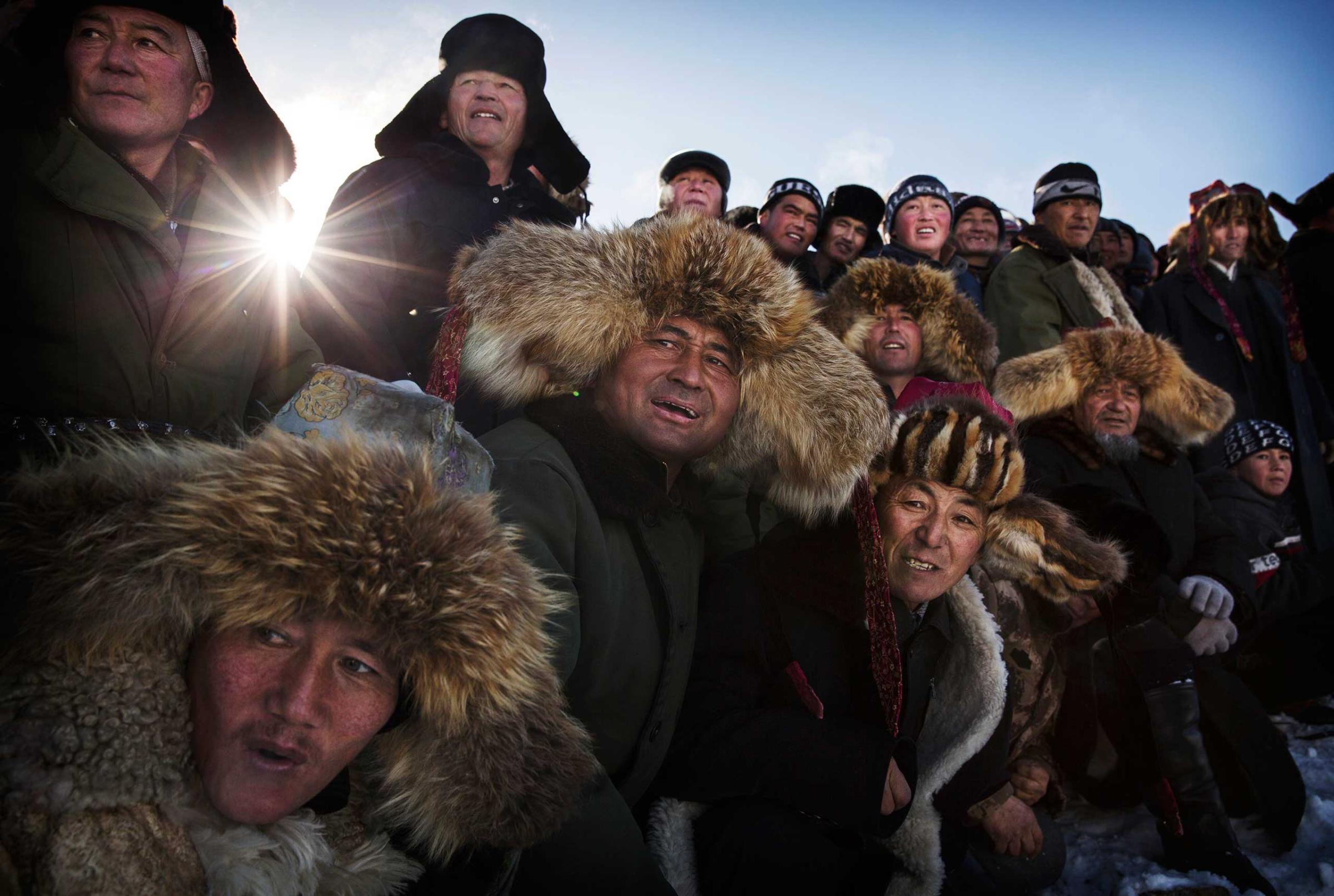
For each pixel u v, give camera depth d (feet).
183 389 5.26
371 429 4.53
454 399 6.01
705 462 6.62
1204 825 7.60
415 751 3.98
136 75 5.17
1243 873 7.36
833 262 13.43
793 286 5.93
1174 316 14.66
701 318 5.61
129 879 2.98
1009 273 12.64
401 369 7.80
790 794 5.47
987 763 6.64
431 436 4.58
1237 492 11.12
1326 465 14.92
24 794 2.89
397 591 3.39
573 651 4.89
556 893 4.62
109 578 3.15
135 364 5.08
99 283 4.99
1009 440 6.54
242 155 6.36
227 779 3.29
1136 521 7.89
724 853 5.60
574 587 5.06
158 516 3.30
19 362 4.79
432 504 3.61
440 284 8.18
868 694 6.16
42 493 3.33
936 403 6.77
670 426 5.52
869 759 5.41
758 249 5.82
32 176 4.89
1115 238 16.40
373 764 4.07
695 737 5.75
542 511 5.04
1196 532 9.95
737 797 5.73
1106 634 7.86
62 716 3.00
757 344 5.80
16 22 5.04
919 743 6.55
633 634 5.39
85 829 2.95
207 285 5.42
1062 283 12.28
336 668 3.43
